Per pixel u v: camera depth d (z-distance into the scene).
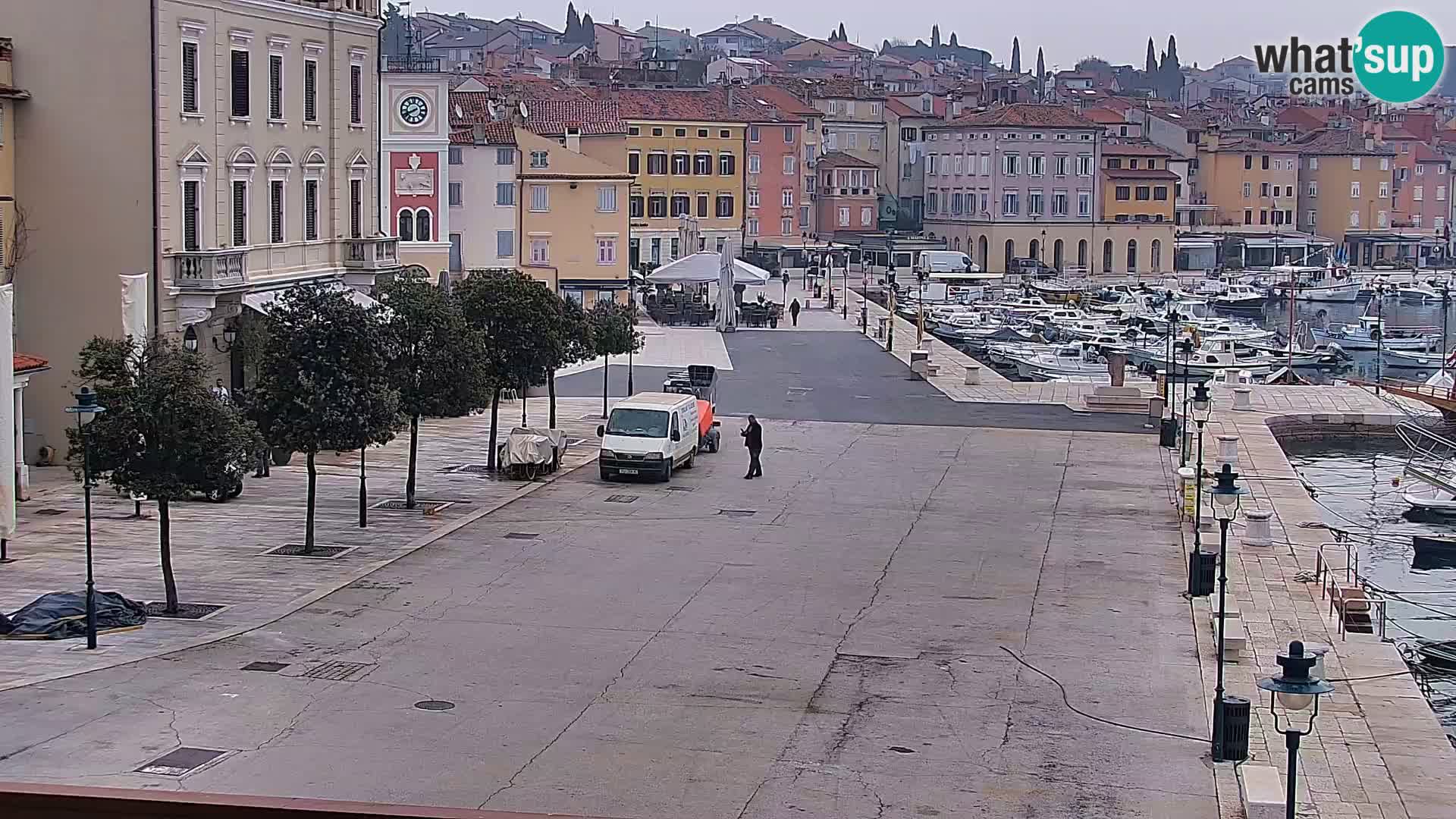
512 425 63.72
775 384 81.06
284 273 57.12
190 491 32.59
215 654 30.36
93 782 23.03
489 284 52.44
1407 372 114.38
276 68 56.91
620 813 22.70
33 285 49.53
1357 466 71.06
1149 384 88.88
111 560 37.72
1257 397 83.62
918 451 60.88
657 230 164.25
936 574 39.78
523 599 35.94
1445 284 137.88
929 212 196.50
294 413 38.38
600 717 27.36
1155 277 189.12
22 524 41.41
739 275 116.25
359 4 63.34
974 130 188.38
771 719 27.59
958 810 23.31
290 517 44.12
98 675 28.72
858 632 33.91
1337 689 30.50
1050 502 50.59
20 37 49.31
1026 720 27.94
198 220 51.88
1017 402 76.81
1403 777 25.42
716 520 46.25
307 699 27.77
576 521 45.44
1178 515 48.69
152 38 49.00
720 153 168.75
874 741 26.53
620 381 79.75
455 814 5.85
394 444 58.25
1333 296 171.75
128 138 49.19
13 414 37.88
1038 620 35.31
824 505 49.16
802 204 188.50
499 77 189.25
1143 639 33.84
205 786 23.09
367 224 64.38
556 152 119.19
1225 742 25.73
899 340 108.88
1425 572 50.59
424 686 28.86
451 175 116.44
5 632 31.02
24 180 49.56
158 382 32.09
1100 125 188.88
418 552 40.47
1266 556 43.59
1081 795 24.09
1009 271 186.25
